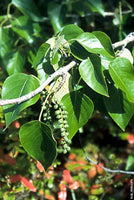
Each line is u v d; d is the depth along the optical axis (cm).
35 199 118
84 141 150
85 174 129
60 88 82
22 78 81
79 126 83
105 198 127
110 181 120
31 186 107
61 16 120
